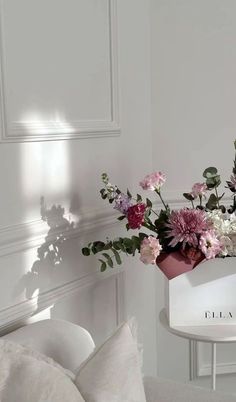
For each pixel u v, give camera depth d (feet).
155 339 8.32
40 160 6.07
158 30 7.79
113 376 4.17
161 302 8.28
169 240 6.24
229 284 6.30
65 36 6.31
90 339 5.30
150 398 4.80
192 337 6.15
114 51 7.03
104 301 7.27
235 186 6.24
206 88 7.98
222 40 7.91
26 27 5.77
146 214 6.34
